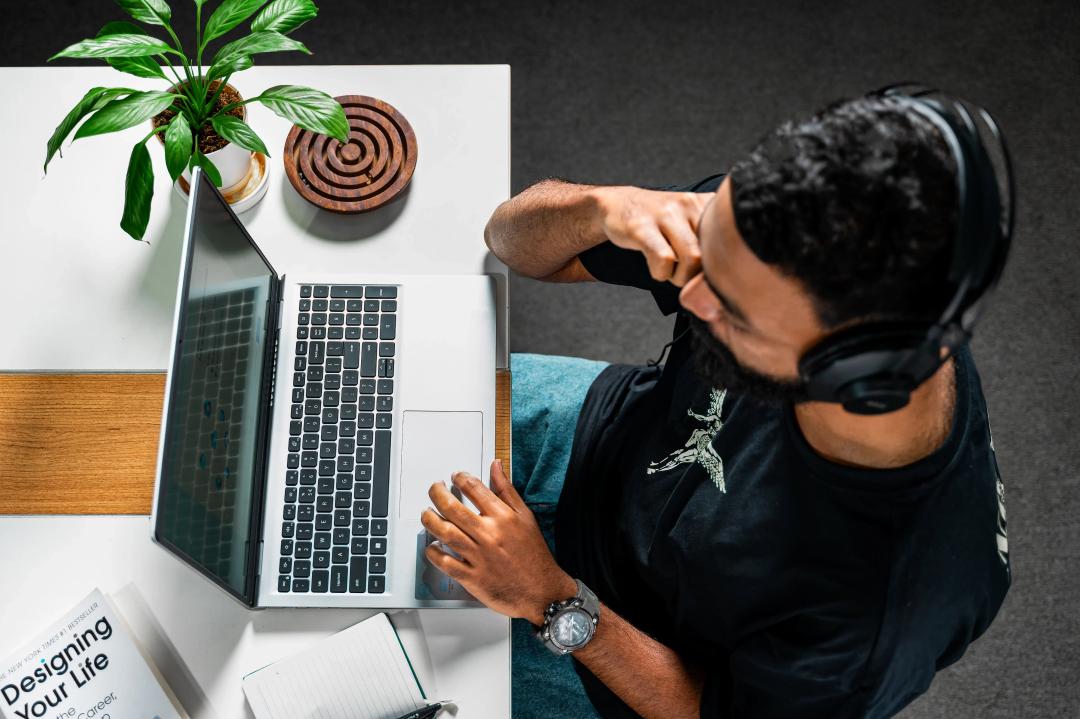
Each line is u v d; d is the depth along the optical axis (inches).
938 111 22.4
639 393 43.7
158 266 41.7
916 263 21.2
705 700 36.4
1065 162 73.0
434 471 38.2
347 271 41.8
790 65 75.0
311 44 74.2
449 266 42.0
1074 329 70.3
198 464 32.5
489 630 37.1
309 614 37.2
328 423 38.6
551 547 45.7
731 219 23.0
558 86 74.6
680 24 75.7
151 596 37.4
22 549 38.0
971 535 29.2
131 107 35.2
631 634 37.8
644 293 71.7
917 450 27.0
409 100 44.0
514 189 72.6
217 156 39.1
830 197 21.2
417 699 36.2
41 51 72.4
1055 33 75.4
